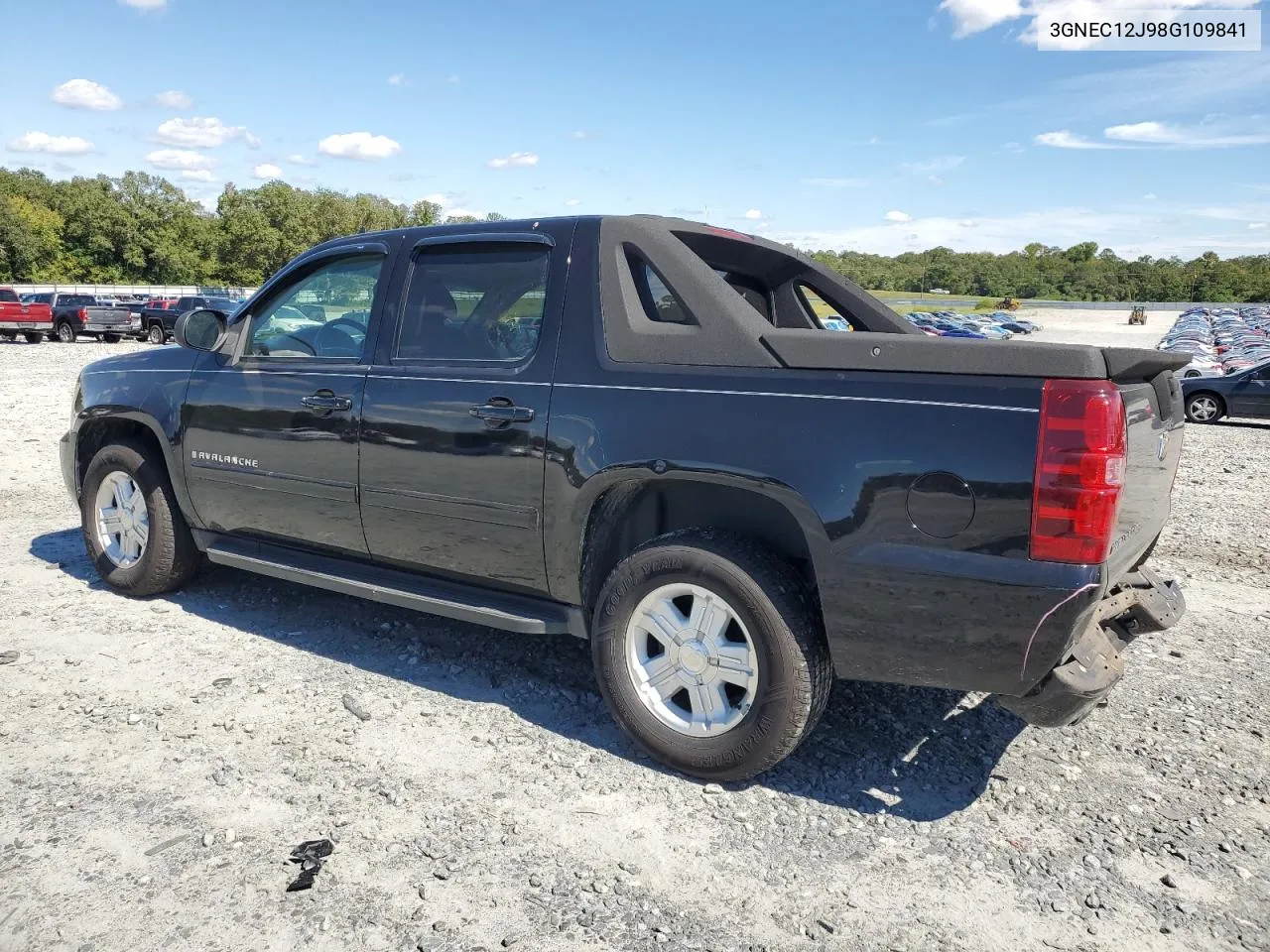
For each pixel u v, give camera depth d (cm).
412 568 397
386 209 11525
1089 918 256
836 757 344
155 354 495
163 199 9225
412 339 391
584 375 339
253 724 357
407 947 239
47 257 8744
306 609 487
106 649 427
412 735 352
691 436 312
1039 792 322
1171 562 628
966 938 248
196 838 283
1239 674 429
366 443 390
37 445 986
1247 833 299
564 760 337
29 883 260
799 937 247
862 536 286
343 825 291
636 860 278
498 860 276
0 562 562
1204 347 3866
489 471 355
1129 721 378
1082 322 8888
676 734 324
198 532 475
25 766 322
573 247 357
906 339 286
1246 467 1094
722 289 326
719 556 308
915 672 290
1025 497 265
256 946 238
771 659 302
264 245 9431
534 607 367
